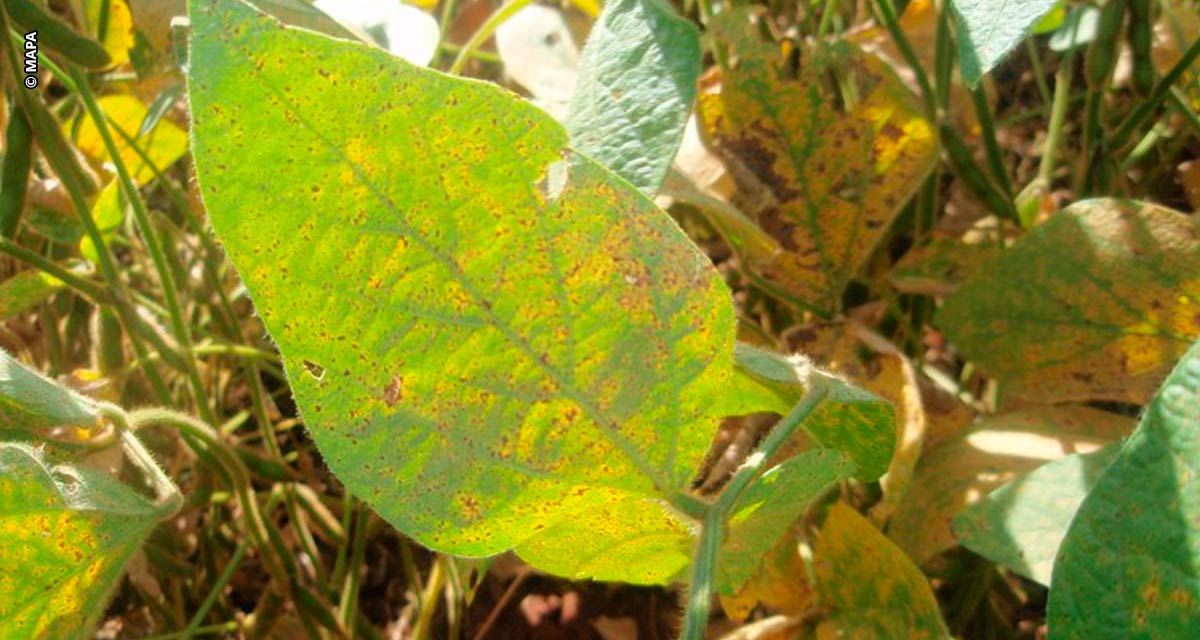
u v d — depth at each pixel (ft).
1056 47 1.57
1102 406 1.49
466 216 0.69
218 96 0.62
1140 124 1.41
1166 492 0.71
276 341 0.69
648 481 0.77
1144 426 0.72
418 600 1.71
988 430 1.28
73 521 0.80
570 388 0.74
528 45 1.53
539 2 1.79
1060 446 1.25
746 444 1.36
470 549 0.77
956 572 1.38
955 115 1.67
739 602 1.21
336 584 1.70
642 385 0.75
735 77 1.36
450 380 0.72
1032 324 1.28
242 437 1.81
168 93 1.43
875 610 1.12
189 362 1.48
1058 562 0.72
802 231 1.38
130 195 1.41
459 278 0.70
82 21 1.45
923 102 1.49
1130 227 1.22
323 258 0.68
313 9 1.15
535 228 0.70
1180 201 1.58
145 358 1.44
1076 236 1.24
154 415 1.05
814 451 0.79
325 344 0.70
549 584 1.73
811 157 1.36
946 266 1.44
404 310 0.70
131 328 1.42
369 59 0.63
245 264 0.67
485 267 0.70
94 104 1.36
